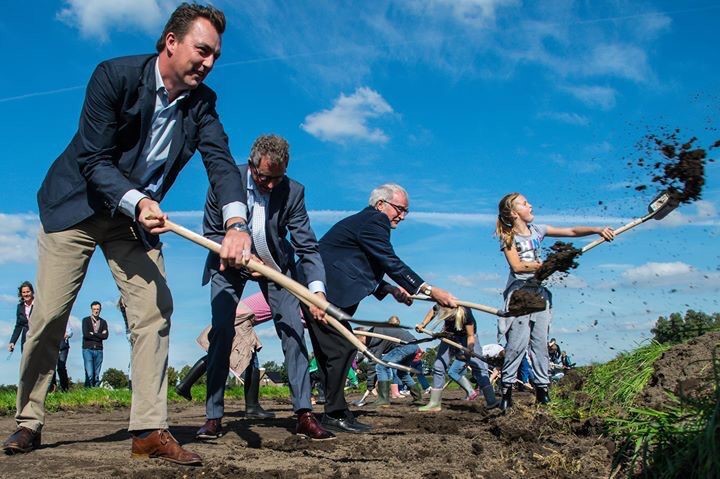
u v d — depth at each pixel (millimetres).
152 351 4434
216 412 5746
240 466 4449
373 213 6168
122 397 12617
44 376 4828
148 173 4410
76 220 4387
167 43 4191
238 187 4332
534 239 7293
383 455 4891
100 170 4133
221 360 5719
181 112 4387
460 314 8594
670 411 3848
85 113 4199
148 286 4457
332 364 6180
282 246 5770
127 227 4449
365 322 3998
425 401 12172
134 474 4055
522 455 4598
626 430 4301
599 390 5730
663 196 5465
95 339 16703
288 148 5445
